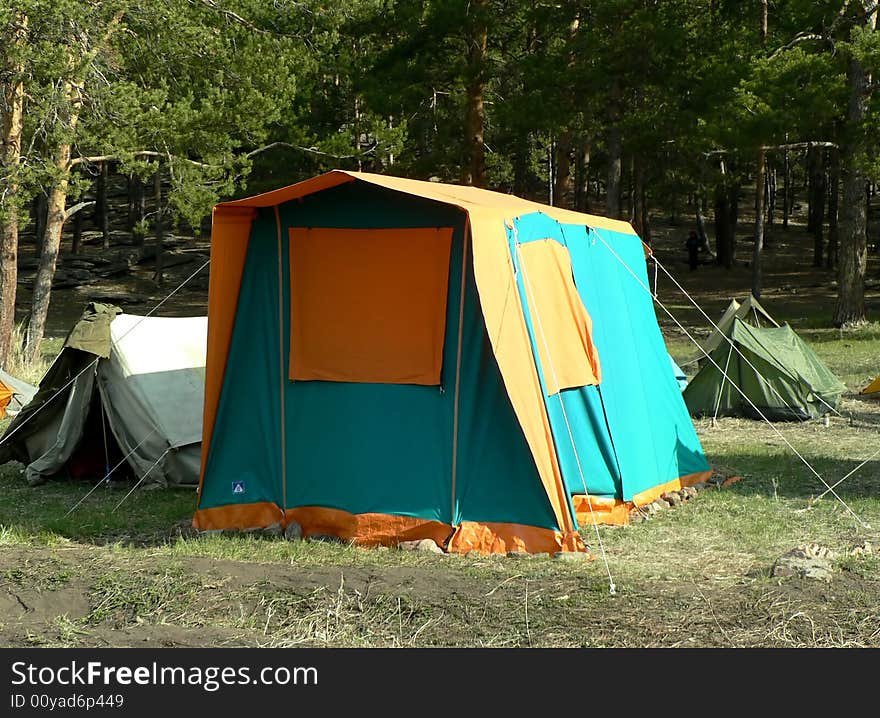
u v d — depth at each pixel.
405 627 5.83
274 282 8.37
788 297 32.06
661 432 9.76
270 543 7.79
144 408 10.06
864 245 24.61
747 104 22.52
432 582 6.52
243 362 8.42
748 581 6.60
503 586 6.50
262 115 19.80
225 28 19.91
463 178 26.00
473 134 25.81
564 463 8.13
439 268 7.82
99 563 6.87
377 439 7.94
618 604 6.15
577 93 26.34
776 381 14.12
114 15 17.73
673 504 9.17
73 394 10.32
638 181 33.53
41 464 10.38
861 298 24.73
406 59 25.50
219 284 8.34
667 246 42.69
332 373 8.09
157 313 32.09
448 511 7.68
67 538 8.04
